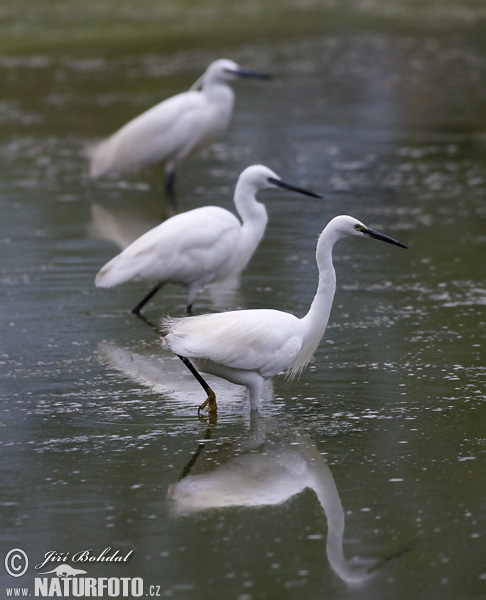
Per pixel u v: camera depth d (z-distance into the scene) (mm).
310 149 23578
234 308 13062
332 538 7402
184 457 8773
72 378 10672
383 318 12500
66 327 12375
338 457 8711
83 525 7633
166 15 46000
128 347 11711
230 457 8773
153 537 7465
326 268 9875
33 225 17516
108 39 39969
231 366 9352
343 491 8094
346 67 34750
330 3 50219
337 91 30797
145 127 19969
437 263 15008
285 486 8227
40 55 36688
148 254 12453
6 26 43125
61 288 13984
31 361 11180
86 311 13023
